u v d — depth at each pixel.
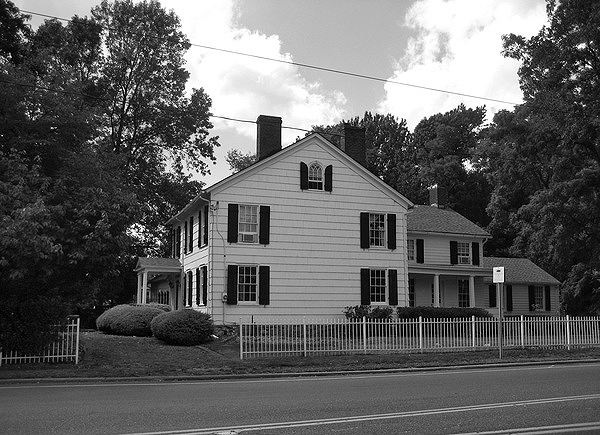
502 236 60.28
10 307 17.50
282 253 29.47
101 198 18.70
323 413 9.97
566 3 31.20
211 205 28.61
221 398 11.98
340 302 30.19
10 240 15.45
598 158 34.44
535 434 8.18
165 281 42.09
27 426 8.80
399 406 10.70
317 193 30.48
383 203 31.89
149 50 45.19
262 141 30.98
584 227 35.25
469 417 9.48
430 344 22.72
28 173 18.12
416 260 37.44
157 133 46.12
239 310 28.36
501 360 20.81
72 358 18.19
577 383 14.16
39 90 20.31
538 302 44.06
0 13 24.86
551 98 32.41
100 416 9.68
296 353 21.02
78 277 18.66
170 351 21.33
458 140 74.12
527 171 41.34
